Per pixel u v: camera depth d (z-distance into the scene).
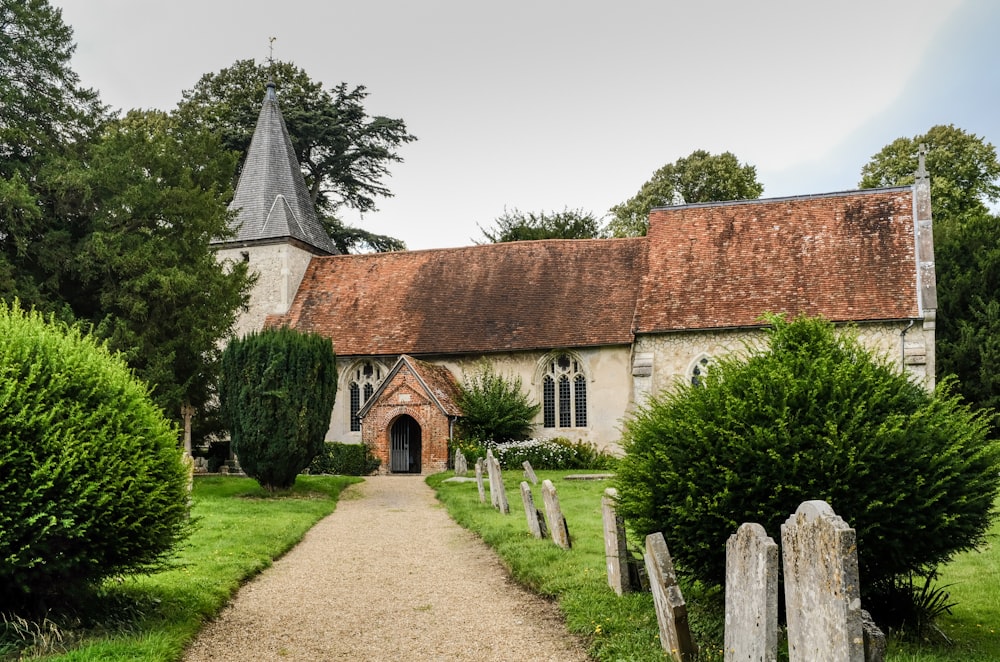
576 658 7.18
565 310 29.11
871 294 25.03
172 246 22.52
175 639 7.41
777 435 7.15
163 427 8.27
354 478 24.75
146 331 21.25
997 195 42.72
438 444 26.84
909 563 7.29
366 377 30.70
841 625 5.02
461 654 7.43
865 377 7.57
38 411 7.25
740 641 5.94
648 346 26.55
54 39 22.61
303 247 34.34
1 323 7.80
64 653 6.65
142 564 7.97
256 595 9.82
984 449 7.30
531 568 10.20
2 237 20.22
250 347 19.98
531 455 26.81
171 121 39.78
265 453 19.84
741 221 28.81
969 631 7.80
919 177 27.06
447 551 12.71
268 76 46.00
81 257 20.36
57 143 22.58
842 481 6.98
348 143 46.19
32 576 7.10
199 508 16.92
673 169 46.81
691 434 7.59
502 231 46.28
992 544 11.84
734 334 25.73
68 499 7.01
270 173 34.91
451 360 29.84
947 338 31.86
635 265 29.78
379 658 7.36
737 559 6.07
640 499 7.83
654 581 7.12
